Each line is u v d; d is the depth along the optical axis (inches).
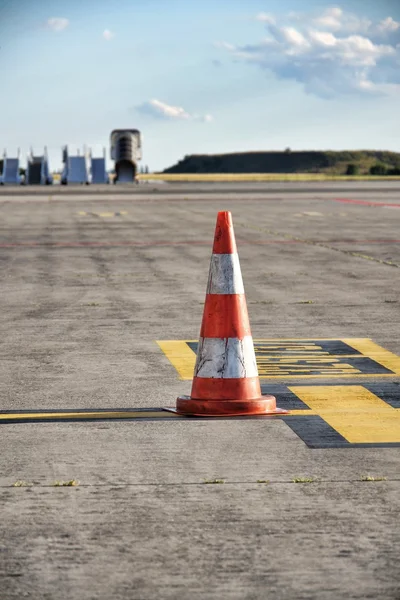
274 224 1244.5
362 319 464.4
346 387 314.8
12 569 163.5
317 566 163.8
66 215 1503.4
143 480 212.2
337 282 619.8
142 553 169.9
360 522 185.2
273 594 152.8
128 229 1159.6
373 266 719.7
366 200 2033.7
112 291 577.6
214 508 193.5
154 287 596.7
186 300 535.5
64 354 374.3
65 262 763.4
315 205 1801.2
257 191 2817.4
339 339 408.8
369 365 352.2
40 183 4601.4
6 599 151.8
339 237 1016.2
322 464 224.7
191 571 161.9
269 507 193.9
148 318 469.7
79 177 4485.7
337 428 259.8
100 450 237.5
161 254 828.0
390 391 308.3
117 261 767.7
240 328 281.6
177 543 174.6
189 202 2003.0
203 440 247.4
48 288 595.2
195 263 748.6
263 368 347.6
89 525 183.9
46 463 225.9
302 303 521.3
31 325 448.5
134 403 292.7
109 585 156.6
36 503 196.7
